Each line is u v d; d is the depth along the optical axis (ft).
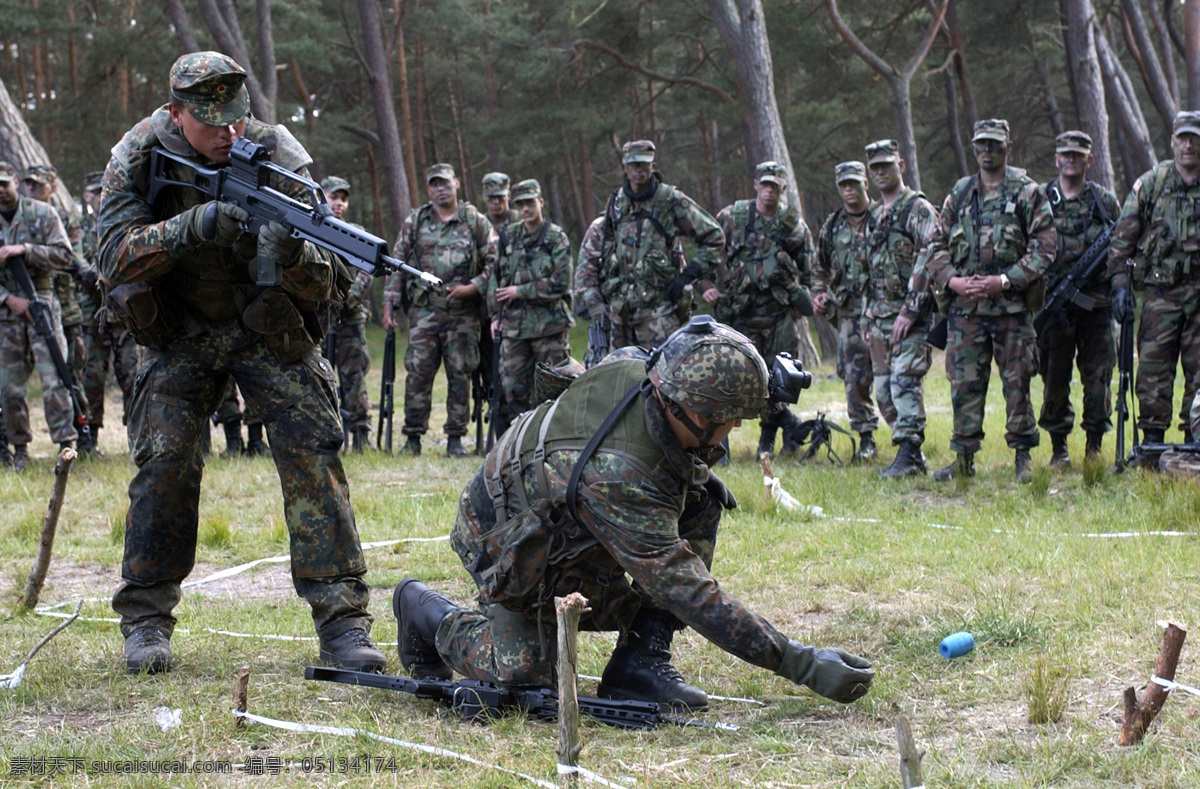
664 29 98.78
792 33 89.04
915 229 29.14
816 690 10.68
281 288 13.35
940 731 11.30
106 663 14.10
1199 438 21.16
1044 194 26.17
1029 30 99.96
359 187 143.43
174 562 14.19
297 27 100.37
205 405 14.12
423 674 13.38
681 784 9.91
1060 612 15.17
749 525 22.15
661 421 10.71
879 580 17.44
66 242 32.86
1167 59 93.81
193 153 13.05
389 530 23.20
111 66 96.43
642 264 31.40
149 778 10.39
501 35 101.60
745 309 32.78
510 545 11.35
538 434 11.43
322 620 13.91
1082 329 28.78
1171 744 10.54
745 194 130.93
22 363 32.99
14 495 27.53
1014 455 30.78
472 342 35.50
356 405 36.42
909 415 28.22
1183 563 17.49
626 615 12.29
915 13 99.66
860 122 104.53
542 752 10.75
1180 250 25.70
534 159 105.60
